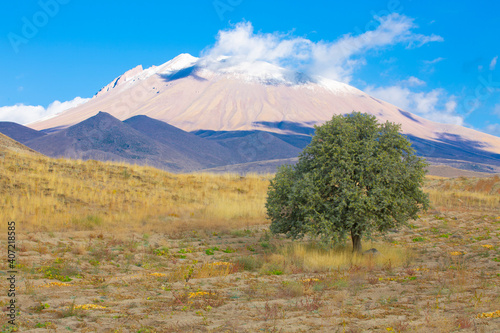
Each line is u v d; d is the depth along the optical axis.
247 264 12.61
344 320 6.70
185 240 16.84
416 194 14.83
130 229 18.20
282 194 15.22
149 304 8.00
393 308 7.49
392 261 12.91
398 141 14.80
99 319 6.83
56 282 9.52
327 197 14.75
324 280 10.30
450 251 14.41
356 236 14.67
